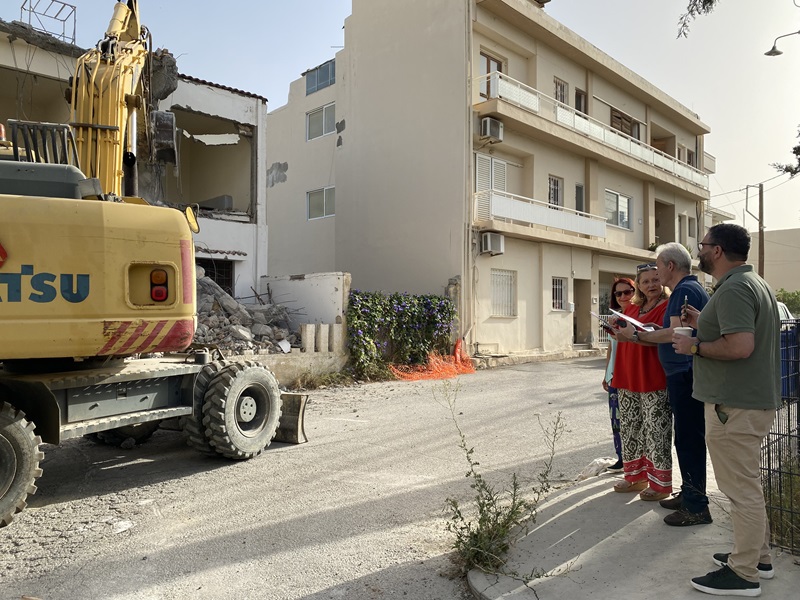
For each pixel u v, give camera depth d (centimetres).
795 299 3638
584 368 1641
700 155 3020
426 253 1791
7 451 463
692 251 2830
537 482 558
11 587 362
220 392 627
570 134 1983
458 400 1054
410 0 1864
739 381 314
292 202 2394
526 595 326
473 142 1761
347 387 1223
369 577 370
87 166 630
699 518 411
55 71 1292
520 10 1775
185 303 534
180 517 481
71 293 475
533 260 1956
